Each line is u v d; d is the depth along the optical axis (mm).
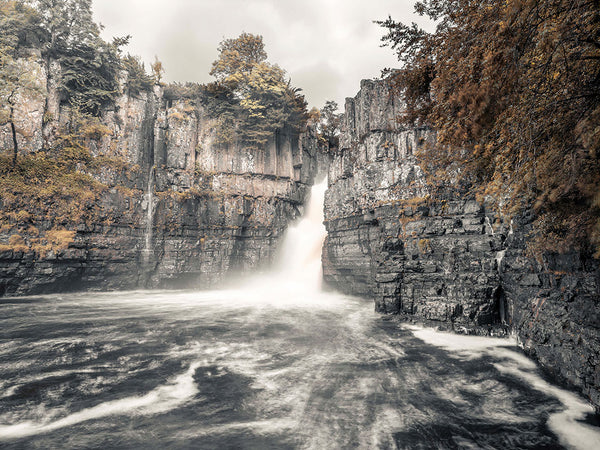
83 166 39344
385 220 27484
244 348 15883
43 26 39375
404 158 29719
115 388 10930
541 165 8141
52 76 39125
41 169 36375
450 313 18562
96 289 39250
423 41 12727
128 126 43438
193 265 45344
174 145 45844
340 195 38469
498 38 6844
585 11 5688
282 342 17016
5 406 9570
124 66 43750
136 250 42188
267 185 51312
